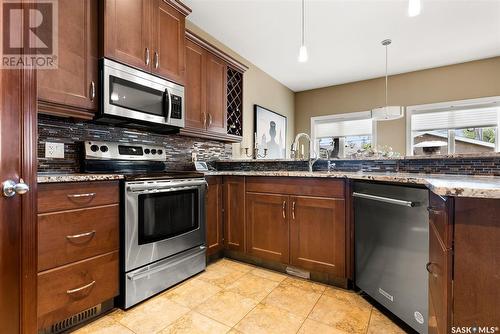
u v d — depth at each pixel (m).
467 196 0.76
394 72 4.33
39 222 1.24
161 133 2.46
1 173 0.90
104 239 1.52
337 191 1.87
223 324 1.46
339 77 4.53
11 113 0.93
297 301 1.71
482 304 0.77
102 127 2.02
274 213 2.17
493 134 3.75
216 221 2.42
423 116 4.22
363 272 1.72
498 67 3.71
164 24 2.07
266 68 4.11
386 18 2.77
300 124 5.25
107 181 1.54
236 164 3.04
